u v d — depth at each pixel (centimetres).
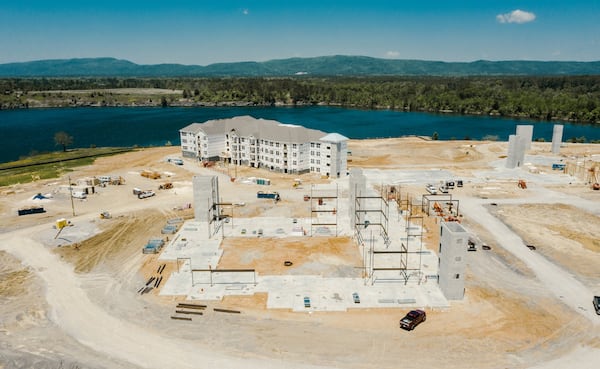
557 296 6562
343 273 7281
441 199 11606
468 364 5012
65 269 7506
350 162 16675
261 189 12519
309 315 6041
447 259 6344
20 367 4994
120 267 7569
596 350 5284
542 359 5109
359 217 9306
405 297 6500
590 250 8262
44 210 10700
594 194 12031
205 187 9588
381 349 5294
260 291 6694
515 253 8106
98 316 6050
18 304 6369
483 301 6406
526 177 14062
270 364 5038
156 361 5106
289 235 8975
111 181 13300
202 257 7912
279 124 15450
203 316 6031
